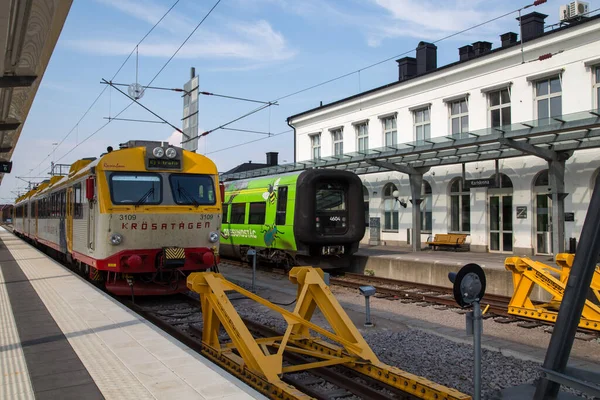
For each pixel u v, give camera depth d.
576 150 16.38
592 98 17.30
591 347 7.97
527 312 9.70
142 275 11.21
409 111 24.55
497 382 6.18
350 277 16.77
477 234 20.86
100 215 10.63
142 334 6.80
